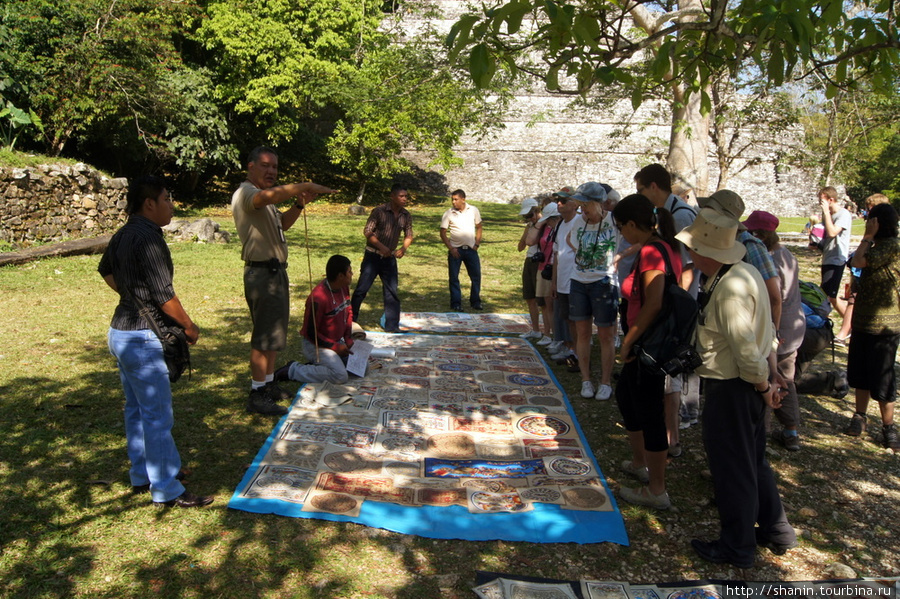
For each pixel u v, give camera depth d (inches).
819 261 638.5
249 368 258.1
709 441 144.2
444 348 296.8
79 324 303.4
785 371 199.0
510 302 415.2
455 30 142.4
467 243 382.6
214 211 922.7
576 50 155.6
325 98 956.6
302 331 246.4
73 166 564.4
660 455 162.4
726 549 144.4
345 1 944.3
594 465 185.6
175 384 236.2
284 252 212.5
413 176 1381.6
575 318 242.8
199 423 204.1
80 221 570.9
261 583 131.3
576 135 1400.1
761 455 149.2
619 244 243.8
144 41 706.2
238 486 164.4
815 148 825.5
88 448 182.4
